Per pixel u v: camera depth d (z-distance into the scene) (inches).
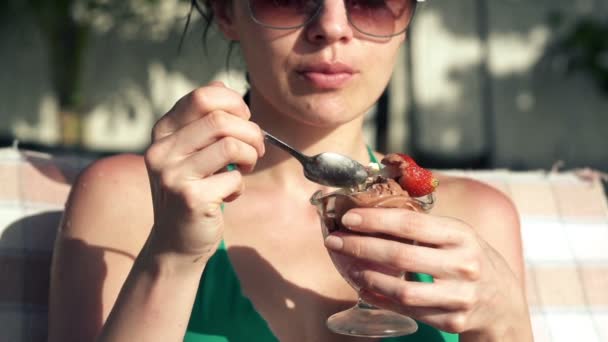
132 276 72.5
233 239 90.3
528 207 126.0
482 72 322.0
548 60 322.7
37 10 294.5
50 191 110.0
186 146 67.4
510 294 73.0
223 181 67.8
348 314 80.8
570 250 123.1
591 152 324.5
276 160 94.3
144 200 90.4
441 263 68.6
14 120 317.7
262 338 83.1
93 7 301.0
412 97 320.8
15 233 105.2
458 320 69.8
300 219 93.4
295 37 81.4
